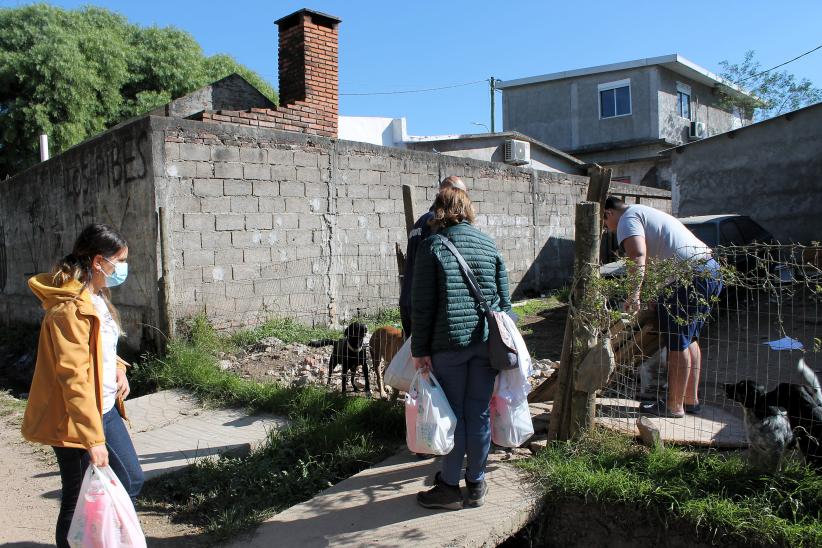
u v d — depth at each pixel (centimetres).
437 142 1808
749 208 1504
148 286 791
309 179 928
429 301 336
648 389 527
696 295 403
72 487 290
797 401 358
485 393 347
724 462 366
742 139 1508
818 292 359
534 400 509
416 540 322
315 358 769
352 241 990
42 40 2267
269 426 539
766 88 3116
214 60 2991
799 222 1434
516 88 3206
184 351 717
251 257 861
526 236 1362
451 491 347
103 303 301
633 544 345
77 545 272
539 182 1399
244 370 717
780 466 346
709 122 3206
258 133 866
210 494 421
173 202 784
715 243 1011
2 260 1352
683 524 329
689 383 470
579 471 368
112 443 301
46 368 281
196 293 805
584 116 3031
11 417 641
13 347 1147
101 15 2767
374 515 352
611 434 411
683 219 1104
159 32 2786
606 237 1295
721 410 481
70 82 2247
